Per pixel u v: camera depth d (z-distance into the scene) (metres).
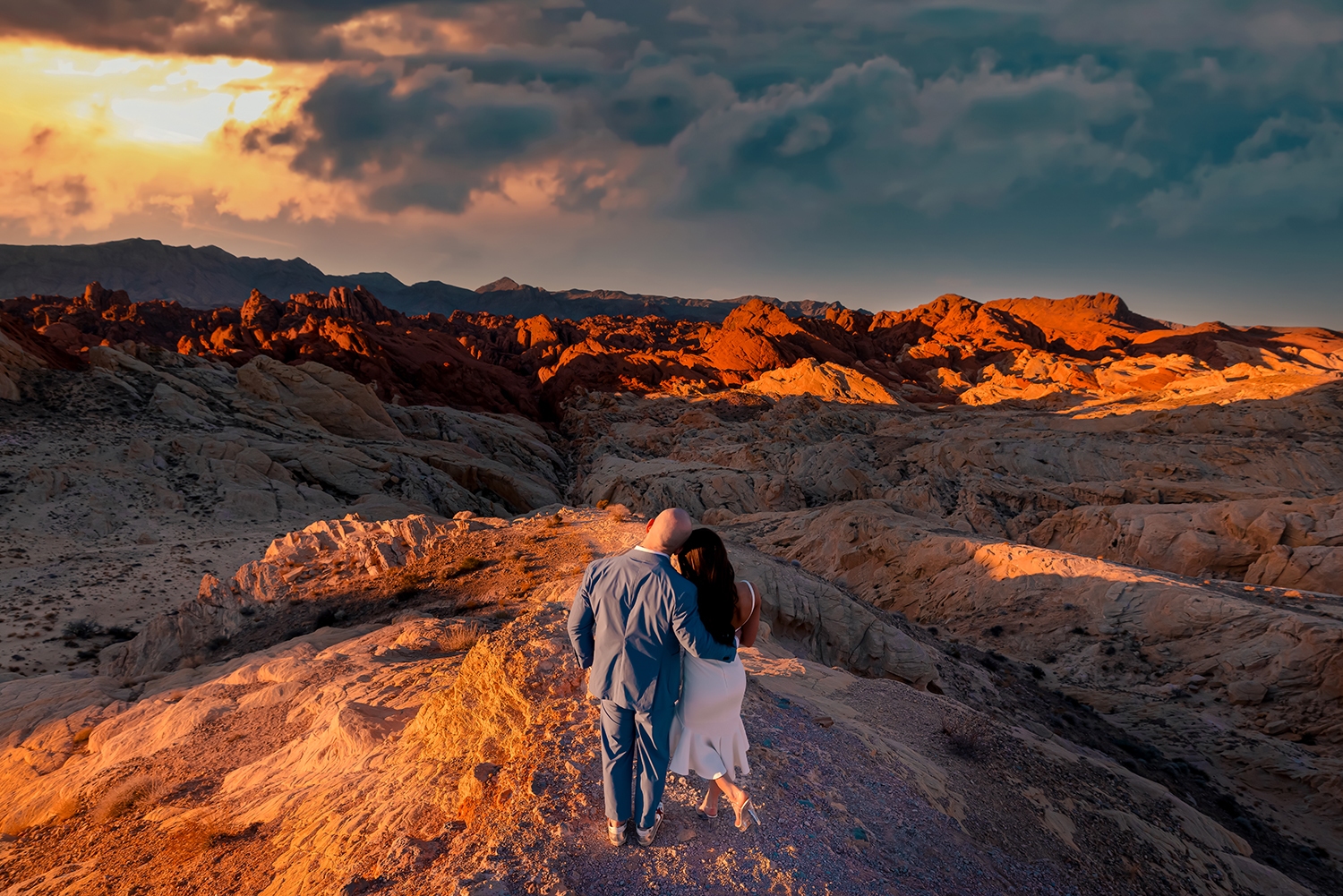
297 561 26.38
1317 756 23.19
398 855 4.33
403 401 116.12
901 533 44.59
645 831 4.09
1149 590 33.16
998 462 83.38
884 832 5.32
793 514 57.97
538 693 6.09
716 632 3.71
